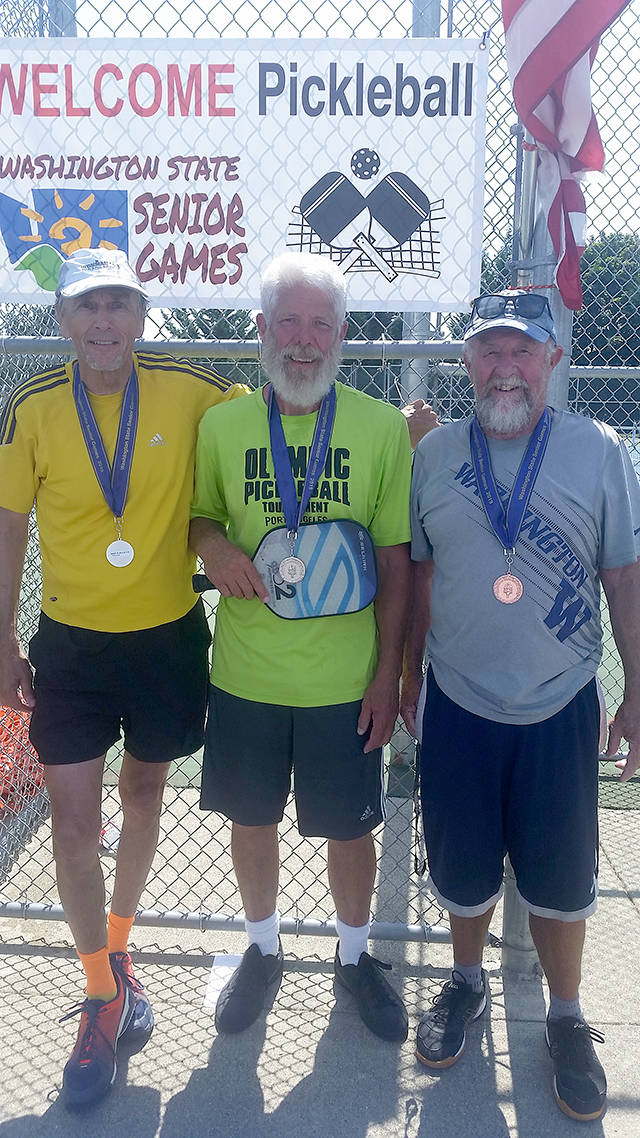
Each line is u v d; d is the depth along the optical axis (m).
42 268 2.71
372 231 2.63
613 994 2.58
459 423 2.24
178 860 3.38
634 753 2.16
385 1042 2.39
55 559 2.23
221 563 2.14
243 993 2.46
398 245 2.64
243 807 2.31
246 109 2.59
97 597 2.21
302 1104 2.17
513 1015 2.49
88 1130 2.09
